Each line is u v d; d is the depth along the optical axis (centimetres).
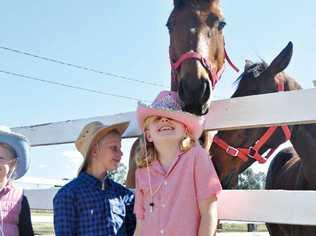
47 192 321
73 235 221
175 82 322
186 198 195
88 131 236
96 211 224
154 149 212
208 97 289
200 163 197
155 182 205
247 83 338
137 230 207
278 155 395
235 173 319
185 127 207
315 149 307
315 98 212
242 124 237
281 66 323
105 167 234
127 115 293
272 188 382
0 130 246
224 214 230
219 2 336
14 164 251
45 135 344
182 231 191
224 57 340
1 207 240
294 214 210
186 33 315
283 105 222
